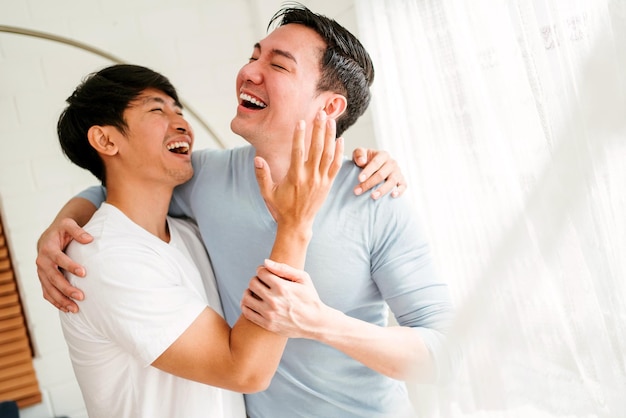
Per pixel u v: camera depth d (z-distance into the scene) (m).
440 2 1.39
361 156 1.22
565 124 0.92
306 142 1.22
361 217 1.17
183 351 1.01
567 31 0.94
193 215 1.31
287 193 0.92
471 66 1.29
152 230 1.19
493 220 1.29
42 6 2.09
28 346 2.11
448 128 1.47
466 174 1.43
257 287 0.94
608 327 0.88
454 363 0.96
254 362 0.98
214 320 1.03
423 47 1.50
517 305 0.92
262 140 1.20
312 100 1.19
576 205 0.88
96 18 2.14
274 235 1.17
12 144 2.09
